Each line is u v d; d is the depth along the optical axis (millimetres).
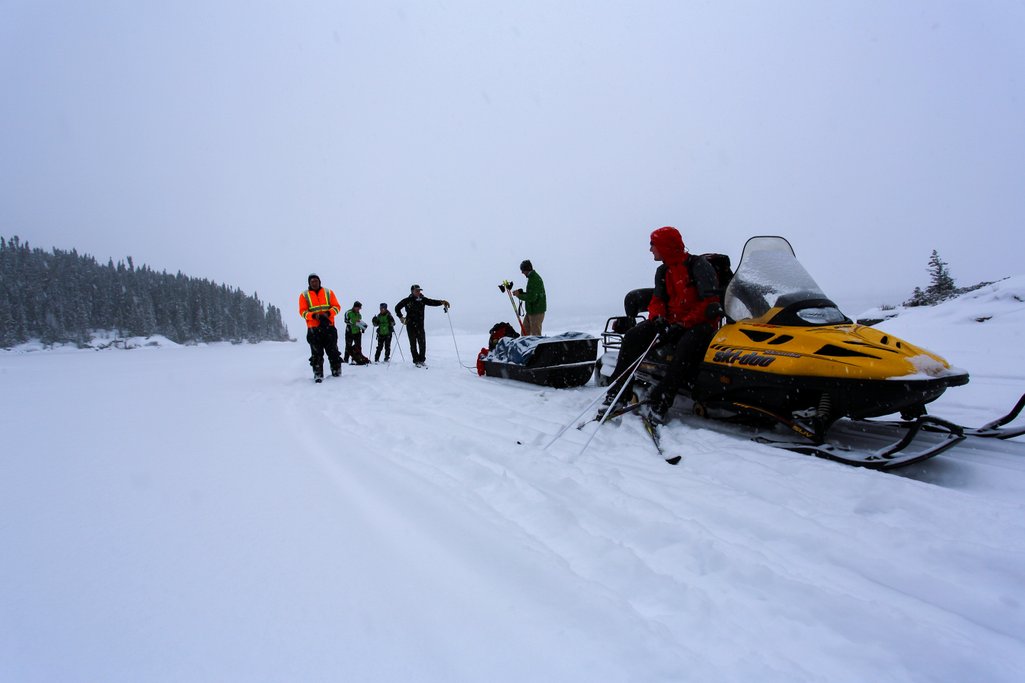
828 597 1649
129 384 8477
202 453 3373
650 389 4121
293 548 1938
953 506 2279
